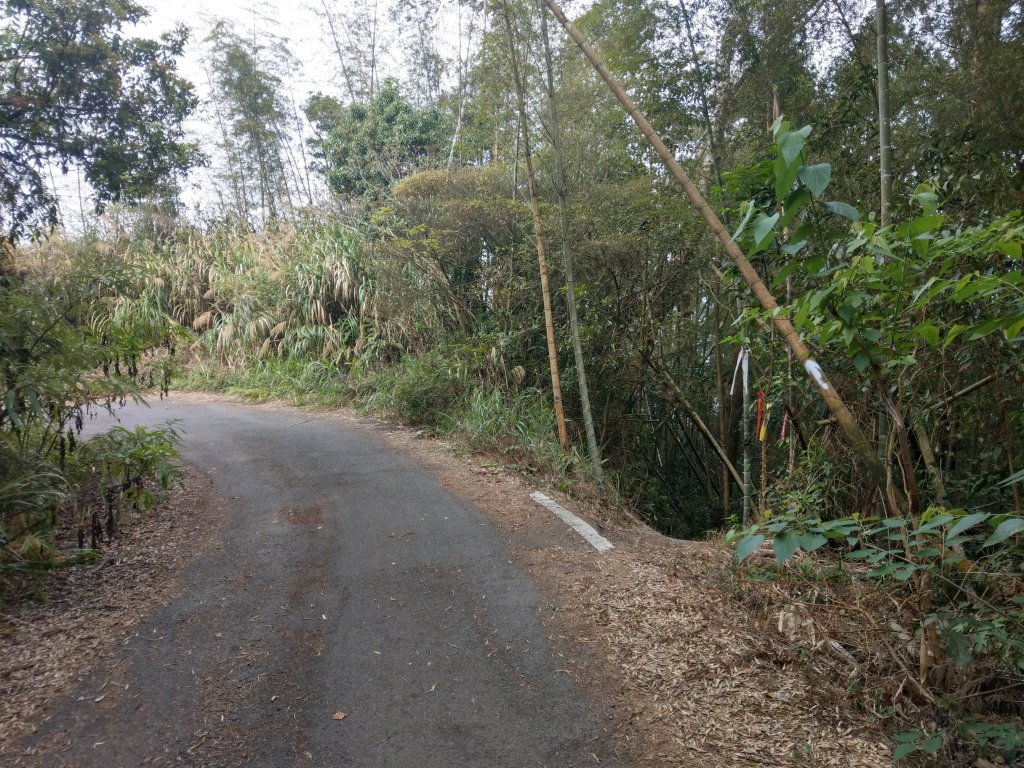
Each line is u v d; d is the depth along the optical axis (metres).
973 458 4.85
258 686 3.44
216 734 3.08
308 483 6.88
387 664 3.63
